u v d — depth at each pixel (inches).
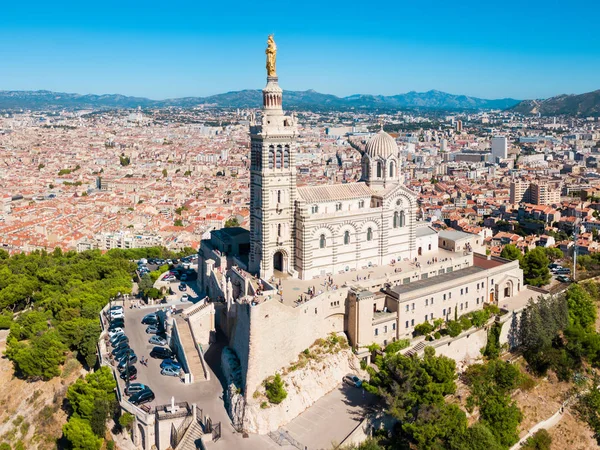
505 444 7534.5
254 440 6668.3
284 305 7455.7
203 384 7647.6
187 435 6722.4
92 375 7701.8
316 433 6825.8
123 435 7096.5
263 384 7209.6
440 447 6737.2
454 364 7263.8
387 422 7214.6
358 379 7810.0
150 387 7534.5
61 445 7775.6
